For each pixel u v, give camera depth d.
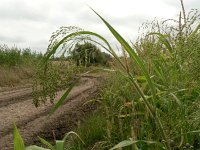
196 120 2.35
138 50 3.58
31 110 10.14
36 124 7.71
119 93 3.46
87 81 18.25
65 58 2.12
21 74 24.61
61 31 2.06
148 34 3.86
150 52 3.47
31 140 6.18
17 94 16.02
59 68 2.09
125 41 2.00
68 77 2.12
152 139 2.60
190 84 2.58
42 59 2.08
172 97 2.65
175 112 2.50
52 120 7.95
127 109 3.39
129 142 2.04
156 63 3.39
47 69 2.07
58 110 9.52
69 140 4.54
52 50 2.06
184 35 2.80
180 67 2.75
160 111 2.64
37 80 2.07
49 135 6.47
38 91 2.07
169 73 2.92
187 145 2.41
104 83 5.02
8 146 5.96
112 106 3.44
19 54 26.95
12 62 26.34
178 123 2.39
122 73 2.24
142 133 2.76
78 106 9.25
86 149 4.18
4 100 13.38
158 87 3.15
